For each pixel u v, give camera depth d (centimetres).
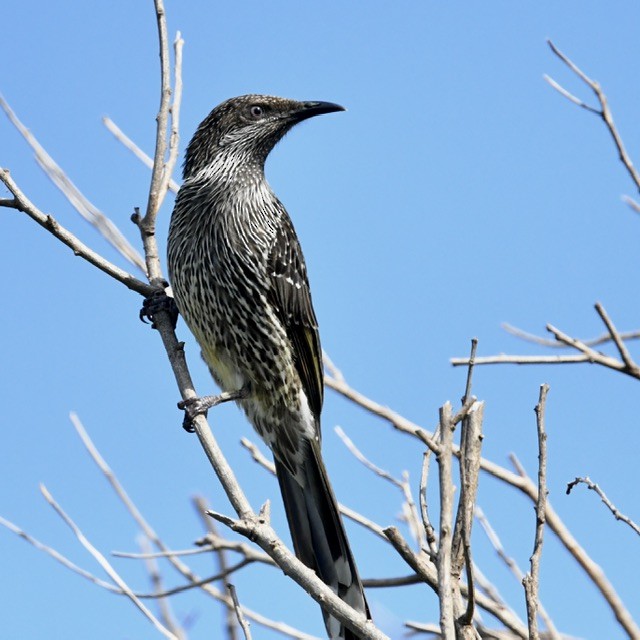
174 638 780
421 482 685
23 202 1003
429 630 837
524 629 819
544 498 673
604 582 891
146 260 1090
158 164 1096
